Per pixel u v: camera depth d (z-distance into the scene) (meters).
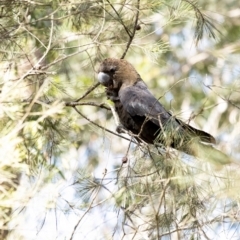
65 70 13.87
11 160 7.68
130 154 8.93
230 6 18.23
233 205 8.33
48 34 10.90
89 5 10.14
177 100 17.59
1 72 9.54
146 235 8.28
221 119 16.28
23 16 10.00
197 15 10.16
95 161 15.80
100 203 8.52
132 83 10.73
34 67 8.91
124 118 10.50
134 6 10.22
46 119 9.91
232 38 18.00
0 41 9.98
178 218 8.41
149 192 8.12
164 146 8.70
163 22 10.88
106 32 10.61
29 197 7.68
